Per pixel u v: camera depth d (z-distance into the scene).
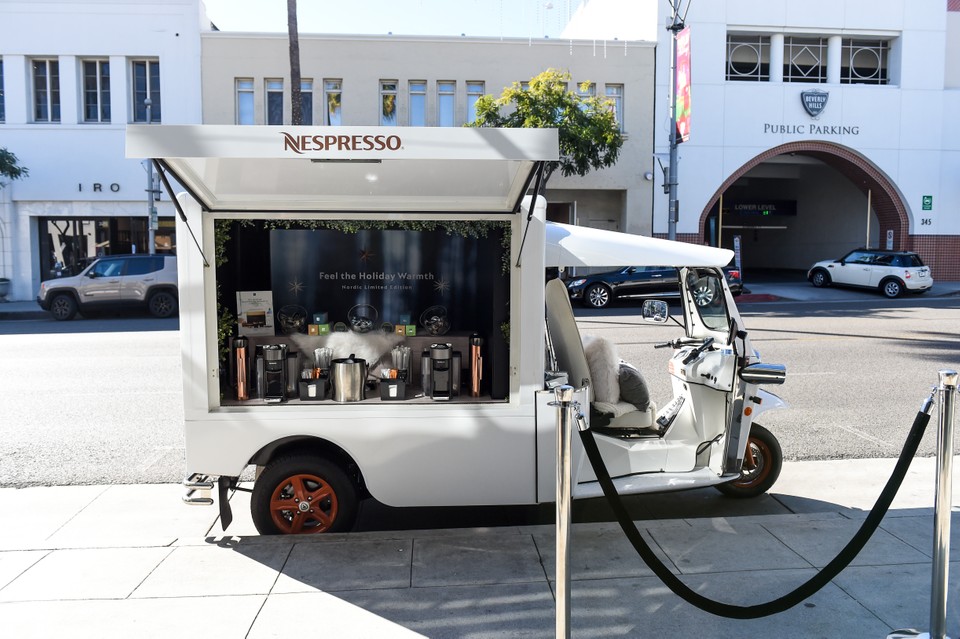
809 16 27.36
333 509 4.81
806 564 4.43
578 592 4.11
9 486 6.18
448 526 5.48
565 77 22.83
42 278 25.06
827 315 18.56
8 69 24.02
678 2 23.44
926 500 5.70
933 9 27.84
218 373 4.68
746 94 27.30
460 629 3.70
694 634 3.67
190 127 3.64
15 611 3.87
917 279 24.11
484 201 4.70
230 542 4.75
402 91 25.33
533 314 4.65
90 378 10.88
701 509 5.71
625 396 5.44
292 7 18.62
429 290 5.04
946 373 3.46
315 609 3.89
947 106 28.47
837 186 33.78
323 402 4.73
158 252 25.19
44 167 24.38
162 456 7.02
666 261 5.01
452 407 4.67
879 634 3.67
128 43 24.30
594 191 27.44
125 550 4.68
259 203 4.64
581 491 4.83
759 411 5.34
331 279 5.00
